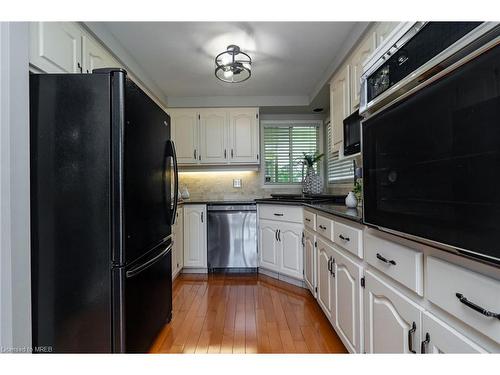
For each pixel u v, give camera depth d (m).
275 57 2.53
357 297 1.34
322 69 2.81
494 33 0.61
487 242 0.59
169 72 2.85
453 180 0.69
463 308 0.68
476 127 0.61
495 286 0.59
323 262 1.96
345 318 1.50
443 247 0.73
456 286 0.70
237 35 2.15
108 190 1.25
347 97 2.24
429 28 0.78
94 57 1.88
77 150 1.25
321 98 3.35
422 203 0.81
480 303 0.63
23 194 1.15
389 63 1.00
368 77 1.17
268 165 4.03
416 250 0.88
